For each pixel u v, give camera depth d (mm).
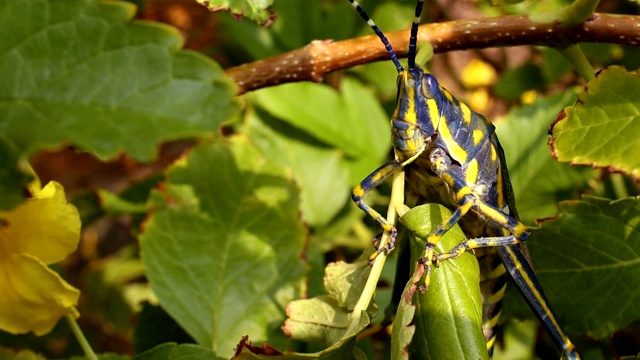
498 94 509
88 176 581
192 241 428
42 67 347
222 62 532
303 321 384
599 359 445
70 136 344
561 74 497
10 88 346
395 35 412
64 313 373
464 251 378
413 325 367
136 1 441
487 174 409
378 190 485
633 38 404
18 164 342
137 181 479
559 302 416
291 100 482
